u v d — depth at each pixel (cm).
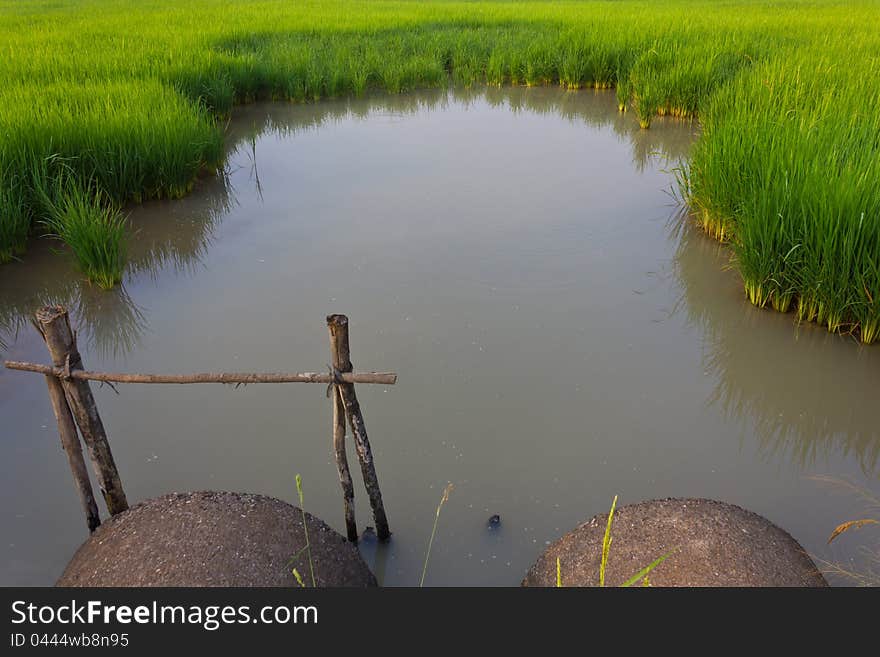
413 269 532
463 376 398
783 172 484
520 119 1018
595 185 722
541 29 1488
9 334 456
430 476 323
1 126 629
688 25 1404
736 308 476
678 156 826
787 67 865
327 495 313
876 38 1184
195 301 492
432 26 1545
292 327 453
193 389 392
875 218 410
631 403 377
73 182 588
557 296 492
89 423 258
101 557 234
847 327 443
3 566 275
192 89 937
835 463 335
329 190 711
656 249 570
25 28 1402
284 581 227
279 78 1110
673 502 253
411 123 991
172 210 662
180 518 241
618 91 1095
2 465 331
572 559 245
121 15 1673
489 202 672
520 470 327
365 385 391
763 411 373
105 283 514
